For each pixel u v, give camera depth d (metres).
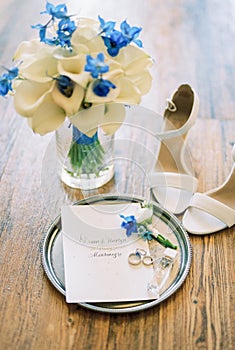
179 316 1.01
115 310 1.00
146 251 1.12
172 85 1.68
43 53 1.05
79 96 1.03
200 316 1.01
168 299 1.03
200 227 1.19
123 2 2.12
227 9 2.13
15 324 0.98
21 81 1.10
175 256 1.11
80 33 1.06
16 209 1.23
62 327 0.98
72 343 0.96
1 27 1.91
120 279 1.06
